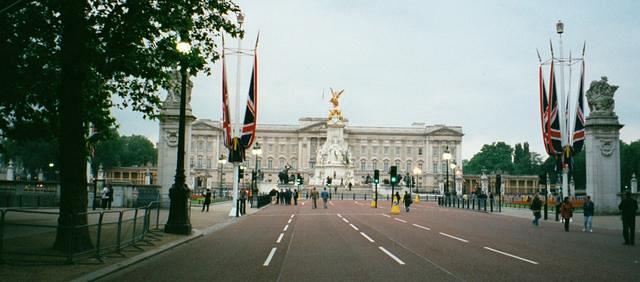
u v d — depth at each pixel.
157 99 25.19
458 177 155.25
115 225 18.69
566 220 34.62
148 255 19.14
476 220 43.84
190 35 22.56
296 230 31.84
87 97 24.69
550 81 50.75
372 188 125.75
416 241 25.44
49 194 46.88
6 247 15.41
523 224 40.50
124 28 19.34
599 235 31.36
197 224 35.47
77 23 18.62
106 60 20.06
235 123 46.50
